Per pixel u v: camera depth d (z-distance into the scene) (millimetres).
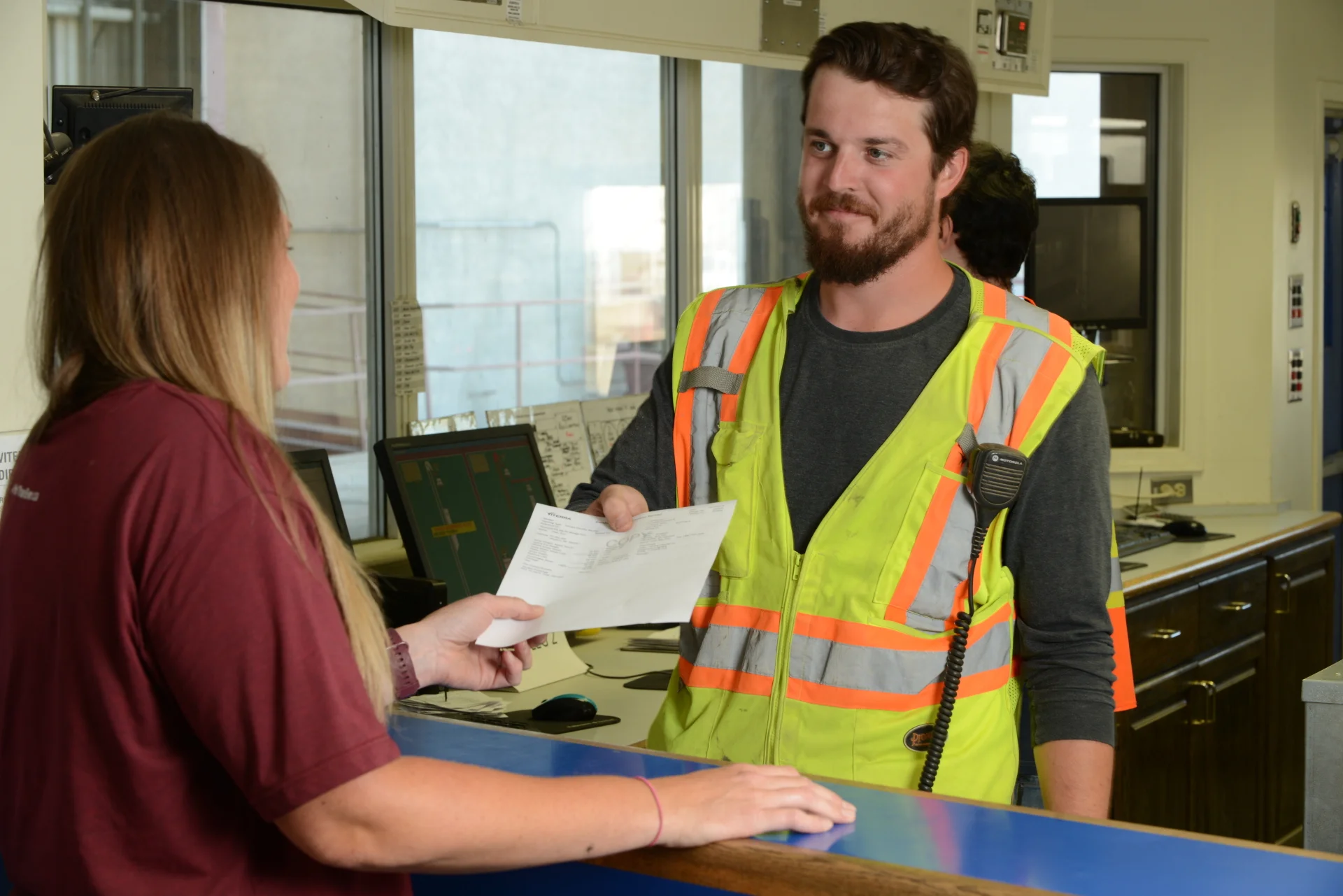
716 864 1050
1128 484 4297
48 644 935
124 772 915
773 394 1604
